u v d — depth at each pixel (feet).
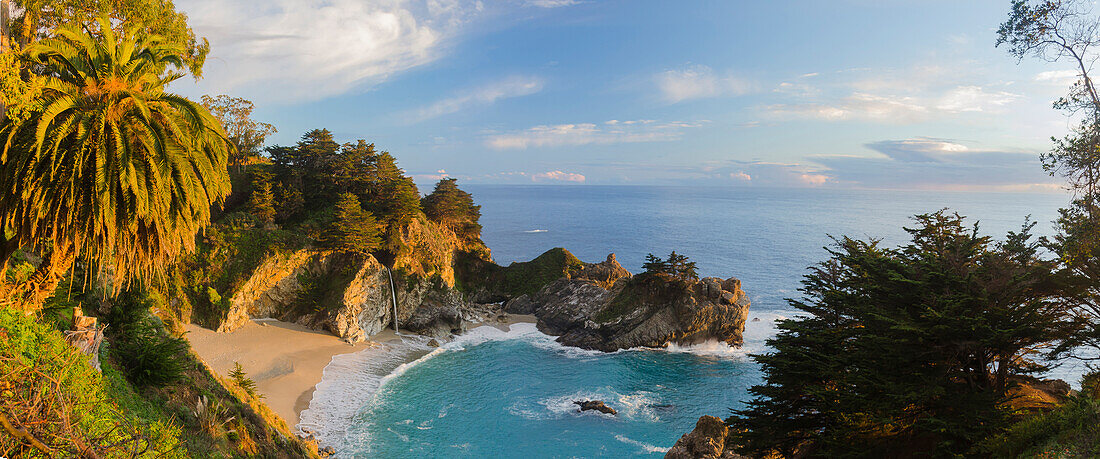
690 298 324.80
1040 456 66.23
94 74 61.21
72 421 32.19
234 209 333.21
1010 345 81.66
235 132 352.08
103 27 63.00
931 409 86.12
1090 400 71.26
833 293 109.81
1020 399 93.97
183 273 276.62
